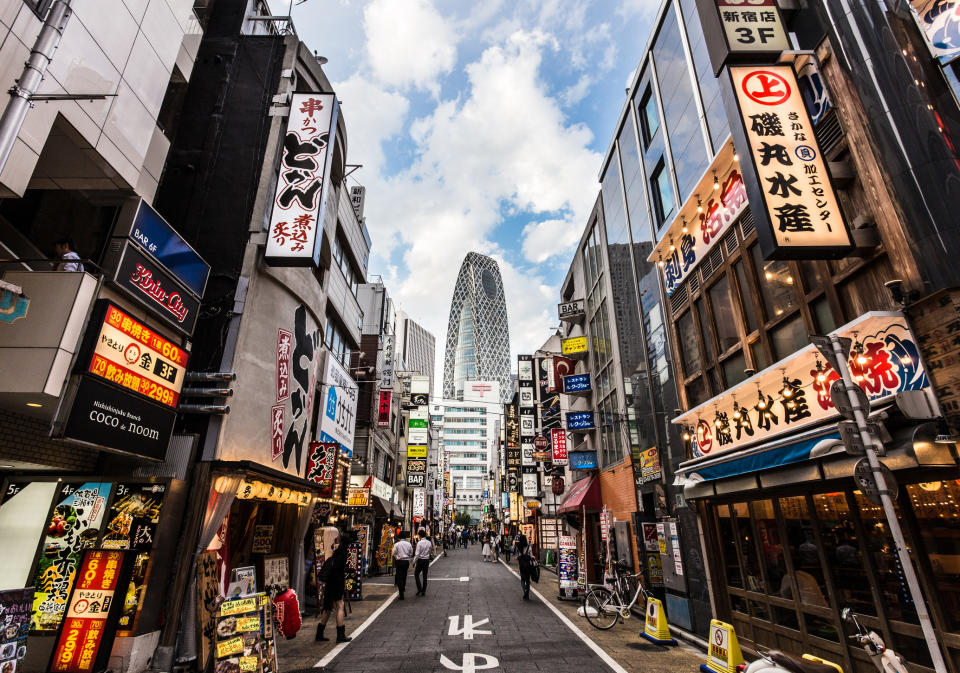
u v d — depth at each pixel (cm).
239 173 1061
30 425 669
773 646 686
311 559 1234
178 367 790
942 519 434
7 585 668
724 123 920
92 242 773
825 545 587
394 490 2911
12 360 543
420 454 3145
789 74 607
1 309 555
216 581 741
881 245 496
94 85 615
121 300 716
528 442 3058
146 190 827
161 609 707
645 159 1333
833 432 512
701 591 887
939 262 424
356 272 2012
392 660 704
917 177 455
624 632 917
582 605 1070
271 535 1100
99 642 610
